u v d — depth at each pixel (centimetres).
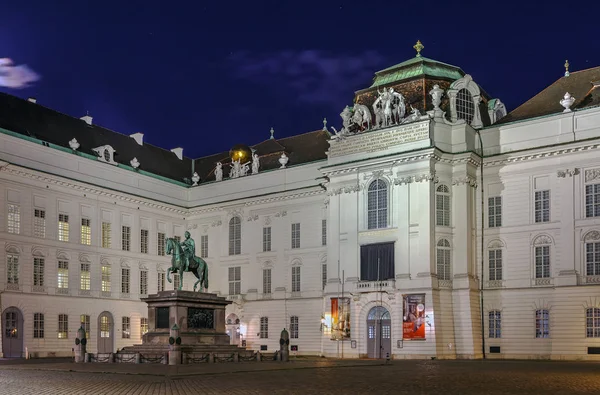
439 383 2872
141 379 3128
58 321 6762
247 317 7625
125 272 7531
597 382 2928
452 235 6216
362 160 6494
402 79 6919
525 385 2773
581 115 5897
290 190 7431
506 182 6216
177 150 8931
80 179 7100
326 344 6544
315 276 7194
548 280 5872
